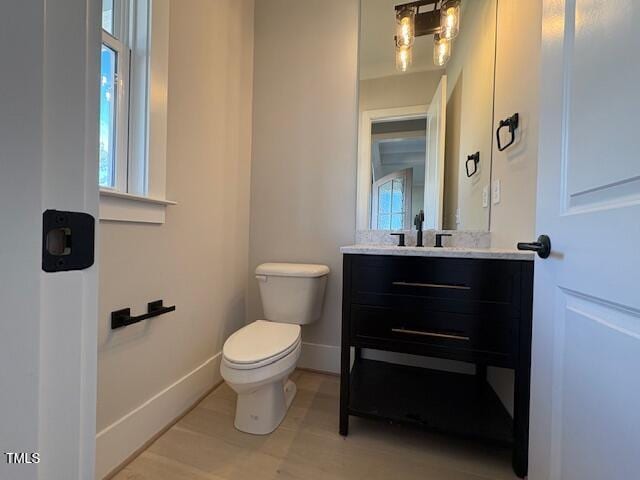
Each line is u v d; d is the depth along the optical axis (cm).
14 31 28
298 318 174
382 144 190
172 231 142
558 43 77
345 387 134
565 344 71
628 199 52
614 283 55
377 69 191
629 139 52
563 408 71
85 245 33
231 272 191
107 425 112
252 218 209
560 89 76
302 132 200
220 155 177
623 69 54
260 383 127
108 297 112
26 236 29
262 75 206
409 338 125
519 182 134
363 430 138
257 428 135
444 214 183
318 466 118
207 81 164
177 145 144
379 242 190
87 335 34
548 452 77
